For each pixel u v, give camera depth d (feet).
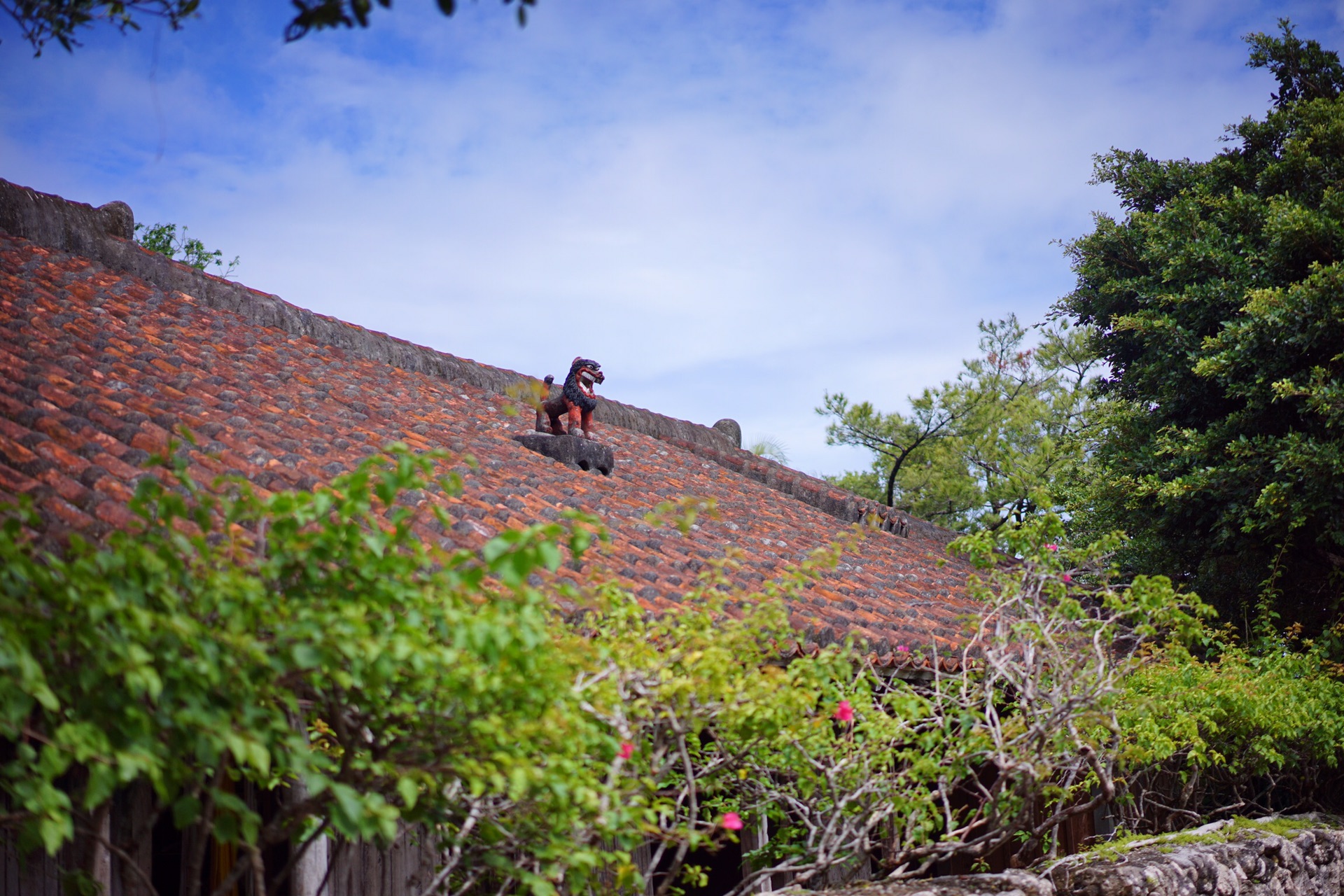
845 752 15.28
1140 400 39.47
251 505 9.63
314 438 20.70
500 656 9.50
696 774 15.15
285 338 29.17
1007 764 16.26
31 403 16.52
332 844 15.06
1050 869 18.30
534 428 29.94
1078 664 17.35
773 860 18.39
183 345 24.29
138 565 8.54
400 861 15.93
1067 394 70.90
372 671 9.32
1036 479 66.54
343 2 8.48
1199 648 32.68
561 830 11.10
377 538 9.66
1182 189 41.22
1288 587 36.55
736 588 20.81
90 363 20.24
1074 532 38.50
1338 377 32.32
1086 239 41.52
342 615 9.02
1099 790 26.11
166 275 28.32
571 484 25.62
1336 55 40.40
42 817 8.11
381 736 10.45
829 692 15.01
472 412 29.99
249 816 9.34
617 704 11.73
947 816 16.90
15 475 13.16
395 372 31.04
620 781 11.93
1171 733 22.40
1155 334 37.19
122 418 17.58
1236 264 35.88
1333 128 37.40
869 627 21.76
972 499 72.59
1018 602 18.31
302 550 9.61
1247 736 26.32
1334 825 27.32
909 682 20.81
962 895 15.79
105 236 28.66
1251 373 34.27
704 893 24.08
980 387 72.90
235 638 8.56
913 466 77.25
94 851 10.34
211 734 8.34
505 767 9.75
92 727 8.13
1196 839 22.53
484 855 11.43
